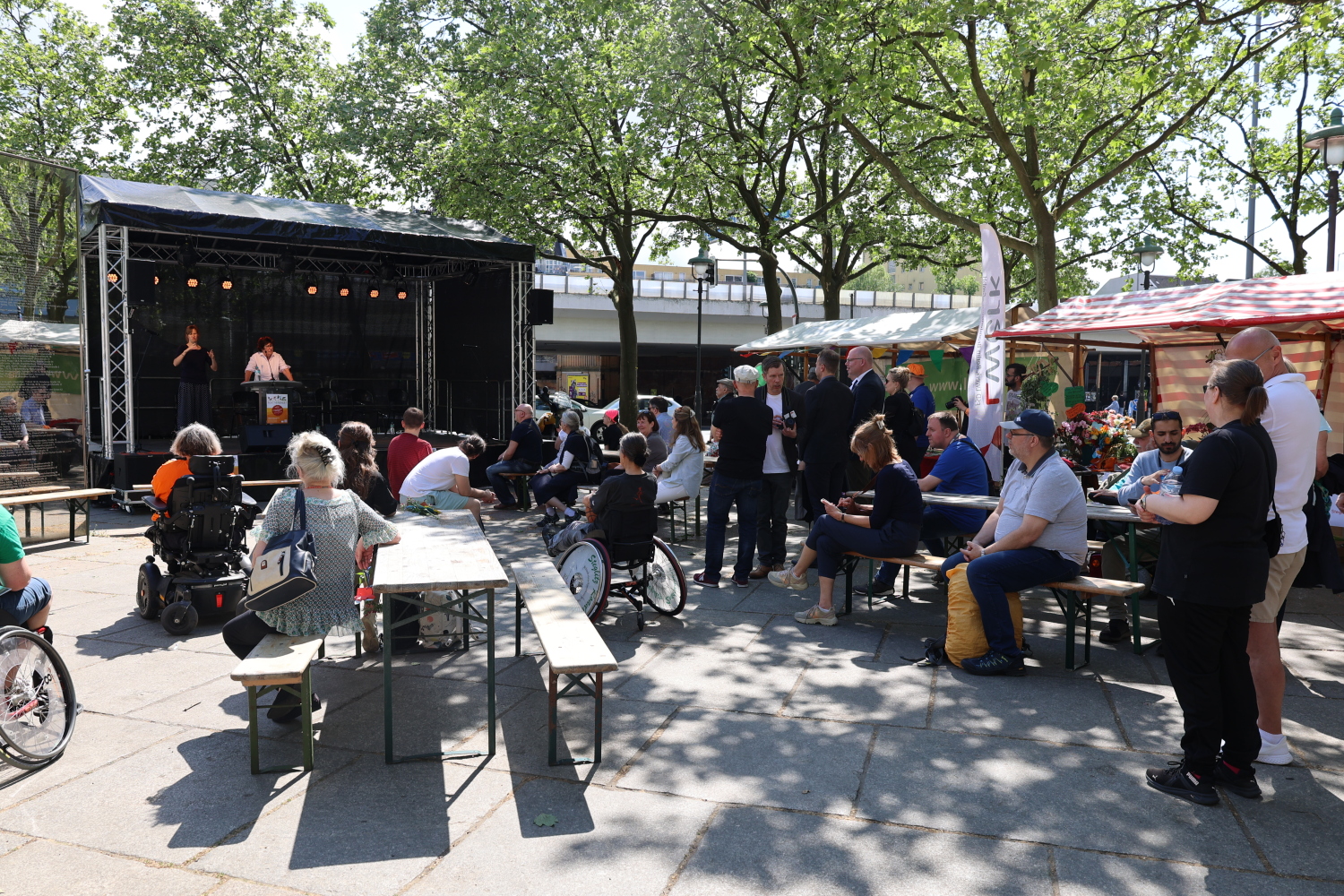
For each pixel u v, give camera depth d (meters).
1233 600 3.33
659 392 55.25
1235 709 3.46
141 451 13.53
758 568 7.60
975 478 7.06
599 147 17.08
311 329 19.06
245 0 20.25
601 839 3.18
